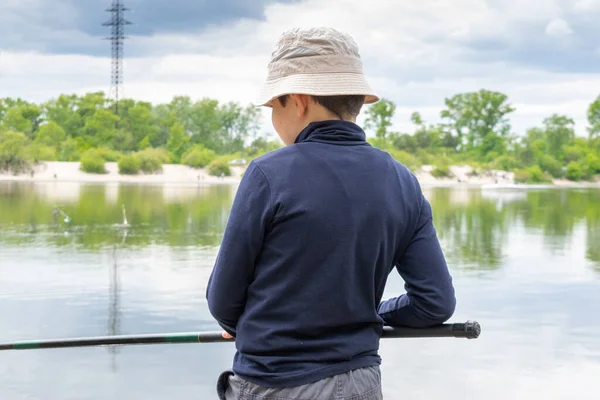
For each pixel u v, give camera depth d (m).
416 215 1.90
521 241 25.23
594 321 11.47
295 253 1.75
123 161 77.19
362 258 1.79
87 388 7.92
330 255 1.76
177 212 36.94
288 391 1.75
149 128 84.06
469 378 8.33
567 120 79.50
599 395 7.76
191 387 7.95
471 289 14.88
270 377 1.76
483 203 47.06
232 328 1.89
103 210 37.72
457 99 79.12
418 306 1.88
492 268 18.17
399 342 9.78
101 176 75.81
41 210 37.19
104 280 15.65
